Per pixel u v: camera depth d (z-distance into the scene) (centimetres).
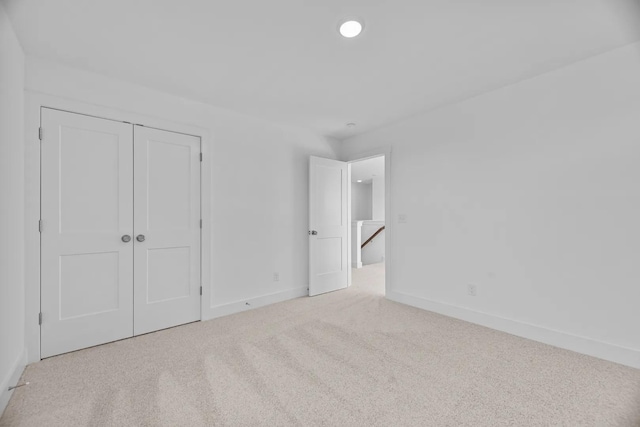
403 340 227
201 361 194
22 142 184
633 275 184
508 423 135
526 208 231
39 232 196
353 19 159
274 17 157
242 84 238
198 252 271
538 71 218
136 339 230
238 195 300
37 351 194
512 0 144
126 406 147
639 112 182
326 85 240
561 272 214
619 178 189
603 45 185
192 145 269
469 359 195
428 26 165
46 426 134
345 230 402
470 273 267
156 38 176
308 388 163
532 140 228
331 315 286
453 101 274
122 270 231
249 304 306
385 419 138
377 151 358
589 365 186
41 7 147
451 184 282
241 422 136
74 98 210
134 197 237
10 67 162
